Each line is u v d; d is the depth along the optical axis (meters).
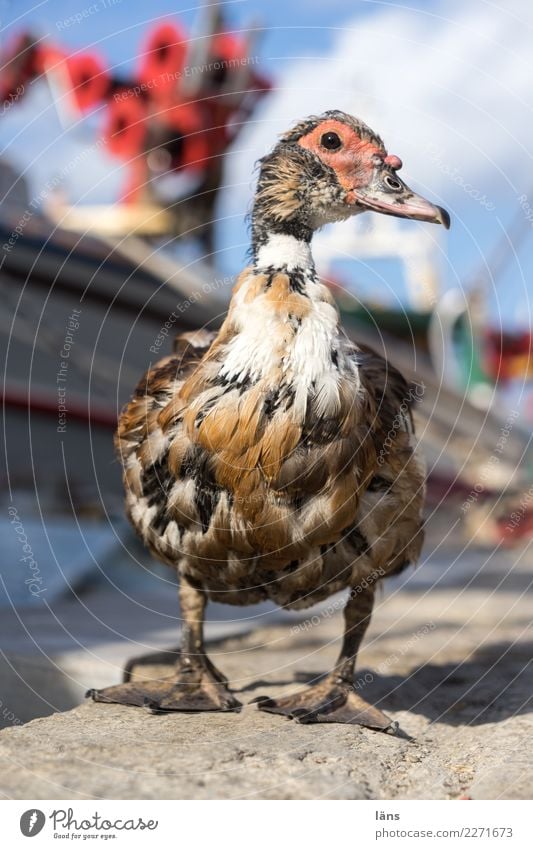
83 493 11.66
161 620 6.27
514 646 5.99
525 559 13.26
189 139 13.82
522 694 4.61
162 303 13.63
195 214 14.59
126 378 13.17
